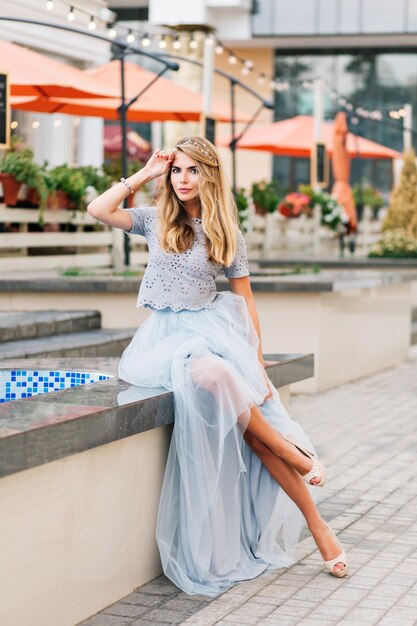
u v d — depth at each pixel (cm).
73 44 1692
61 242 1192
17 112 1691
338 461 777
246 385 496
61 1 1136
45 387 561
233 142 1577
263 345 1099
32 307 1038
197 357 494
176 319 516
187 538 494
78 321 968
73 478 429
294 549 535
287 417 527
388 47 2897
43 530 412
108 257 1282
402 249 1806
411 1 2711
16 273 1111
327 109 2908
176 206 517
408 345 1411
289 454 506
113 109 1532
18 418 411
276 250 1970
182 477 491
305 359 619
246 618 454
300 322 1095
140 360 508
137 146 2269
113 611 459
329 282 1076
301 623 447
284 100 2953
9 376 562
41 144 1756
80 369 556
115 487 462
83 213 1226
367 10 2738
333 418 955
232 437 504
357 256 1931
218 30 2758
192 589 486
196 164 510
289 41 2834
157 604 471
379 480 718
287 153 2305
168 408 486
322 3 2745
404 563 532
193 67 1911
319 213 1955
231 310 525
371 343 1258
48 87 1325
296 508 533
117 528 466
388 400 1057
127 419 449
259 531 531
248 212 1784
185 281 517
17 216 1121
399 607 466
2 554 388
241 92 2972
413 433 887
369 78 2909
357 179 2952
